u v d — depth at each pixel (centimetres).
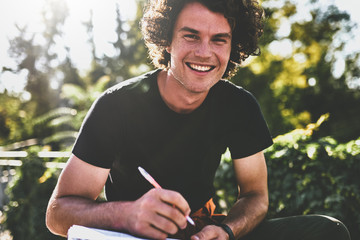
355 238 271
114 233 94
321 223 137
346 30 1284
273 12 1071
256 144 154
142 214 96
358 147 277
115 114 136
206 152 144
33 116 1711
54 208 123
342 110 1260
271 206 295
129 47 1681
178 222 95
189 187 144
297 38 1188
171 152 140
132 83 143
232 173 302
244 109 152
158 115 139
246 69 1031
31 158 407
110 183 148
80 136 133
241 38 152
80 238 91
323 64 1203
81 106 1051
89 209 113
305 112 1184
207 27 127
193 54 127
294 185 287
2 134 1572
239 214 140
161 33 137
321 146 282
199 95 135
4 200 483
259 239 143
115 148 137
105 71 1911
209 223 142
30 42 1914
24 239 393
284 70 1084
